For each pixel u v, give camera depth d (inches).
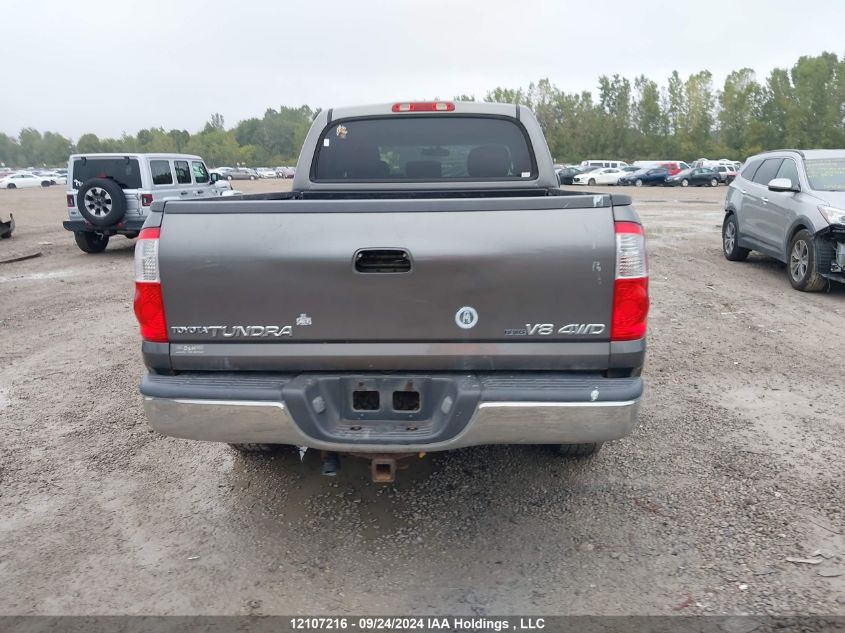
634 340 112.5
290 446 173.3
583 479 153.3
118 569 123.6
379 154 193.9
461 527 135.3
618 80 4035.4
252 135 6181.1
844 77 3287.4
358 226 111.2
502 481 153.4
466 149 192.9
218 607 112.7
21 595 116.3
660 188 1776.6
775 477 151.9
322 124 193.0
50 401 209.5
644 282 110.9
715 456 162.7
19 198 1551.4
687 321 286.8
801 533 130.0
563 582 117.3
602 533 131.9
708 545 127.0
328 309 113.0
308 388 113.7
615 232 109.5
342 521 138.6
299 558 126.1
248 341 115.3
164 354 117.0
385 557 125.9
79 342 278.1
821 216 327.3
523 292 111.0
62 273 458.6
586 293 110.7
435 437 112.7
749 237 409.4
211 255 112.9
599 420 110.6
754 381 213.8
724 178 1876.2
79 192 523.5
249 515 141.6
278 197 177.3
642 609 110.0
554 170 194.1
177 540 132.9
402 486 152.2
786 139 3420.3
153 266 114.6
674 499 143.7
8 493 152.1
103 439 180.9
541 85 4037.9
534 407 110.0
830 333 268.2
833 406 193.2
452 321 112.3
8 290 395.5
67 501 148.6
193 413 114.6
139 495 150.9
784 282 370.6
